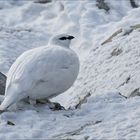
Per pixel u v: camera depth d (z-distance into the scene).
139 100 10.27
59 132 9.12
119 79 13.72
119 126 9.06
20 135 8.99
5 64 15.85
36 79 9.88
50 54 10.24
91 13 20.53
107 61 15.23
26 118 9.66
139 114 9.48
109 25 19.47
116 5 21.23
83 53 18.33
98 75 14.92
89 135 8.86
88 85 14.77
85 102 10.95
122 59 14.62
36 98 10.19
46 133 9.09
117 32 16.62
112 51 15.55
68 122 9.55
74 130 9.17
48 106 10.43
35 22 21.77
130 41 15.23
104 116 9.69
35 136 8.99
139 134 8.69
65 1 21.64
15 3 23.58
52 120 9.66
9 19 22.05
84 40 18.95
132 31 16.02
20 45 18.47
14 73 10.06
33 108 10.23
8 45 18.00
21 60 10.28
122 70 14.02
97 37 18.56
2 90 11.97
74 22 20.50
